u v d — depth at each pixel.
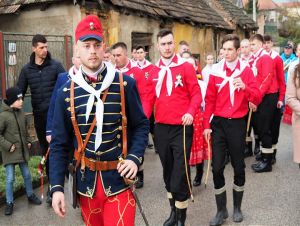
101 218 3.01
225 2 20.23
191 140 4.62
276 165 7.29
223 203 4.77
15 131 5.42
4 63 7.14
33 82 5.66
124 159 2.90
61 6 8.89
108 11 9.55
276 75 6.93
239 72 4.65
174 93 4.56
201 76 7.82
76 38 2.87
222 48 4.80
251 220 4.86
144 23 11.18
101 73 2.88
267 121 6.78
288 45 11.12
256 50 6.82
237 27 19.16
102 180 2.88
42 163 5.15
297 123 4.82
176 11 12.80
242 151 4.68
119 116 2.89
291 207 5.23
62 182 2.88
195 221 4.90
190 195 4.62
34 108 5.73
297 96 4.79
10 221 5.08
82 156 2.90
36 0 8.90
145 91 4.75
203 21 14.59
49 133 4.83
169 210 5.30
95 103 2.84
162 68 4.63
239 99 4.61
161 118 4.61
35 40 5.56
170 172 4.72
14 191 5.86
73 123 2.87
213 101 4.72
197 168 6.22
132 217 2.90
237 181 4.78
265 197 5.62
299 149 4.83
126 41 10.37
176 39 12.94
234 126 4.62
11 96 5.43
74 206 2.96
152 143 9.09
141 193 5.97
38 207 5.54
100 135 2.84
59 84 4.75
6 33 7.15
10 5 9.17
